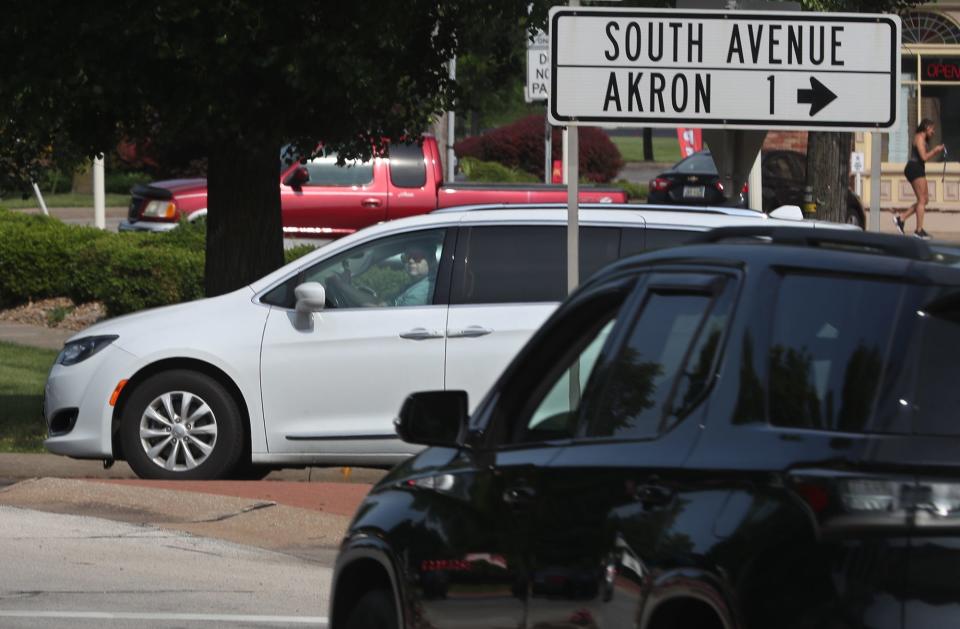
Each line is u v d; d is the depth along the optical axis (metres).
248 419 33.47
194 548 29.52
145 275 63.88
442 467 15.44
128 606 24.80
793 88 28.62
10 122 38.09
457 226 33.31
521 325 32.56
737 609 10.88
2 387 50.22
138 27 34.59
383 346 32.97
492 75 44.53
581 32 28.38
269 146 38.72
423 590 15.02
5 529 30.64
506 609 13.88
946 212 100.50
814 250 12.20
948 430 10.71
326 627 23.64
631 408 13.10
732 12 28.50
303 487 34.31
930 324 11.08
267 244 41.78
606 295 14.23
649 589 11.82
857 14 28.64
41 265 67.31
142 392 33.62
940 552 10.14
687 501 11.73
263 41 36.44
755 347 11.95
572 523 13.02
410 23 38.81
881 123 28.64
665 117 28.50
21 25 35.41
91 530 30.67
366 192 75.38
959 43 102.12
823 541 10.52
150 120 40.75
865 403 10.99
